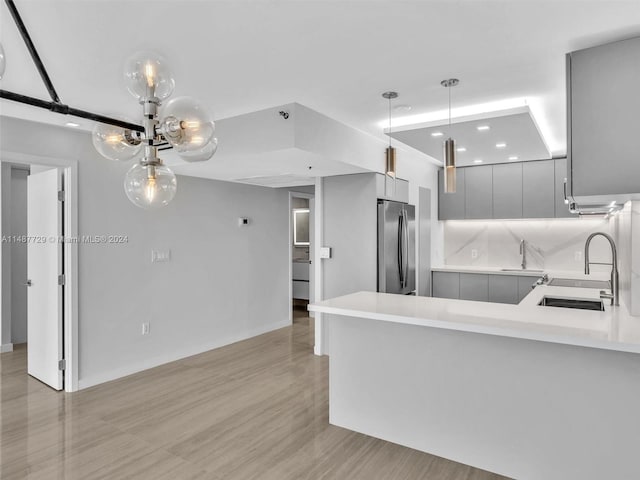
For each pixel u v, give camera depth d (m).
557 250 5.48
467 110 3.44
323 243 4.76
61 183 3.73
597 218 5.05
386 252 4.46
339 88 2.94
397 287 4.73
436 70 2.64
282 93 3.03
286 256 6.26
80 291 3.77
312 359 4.67
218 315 5.14
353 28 2.11
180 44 2.28
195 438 2.88
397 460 2.60
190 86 2.89
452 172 2.56
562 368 2.29
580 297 3.23
